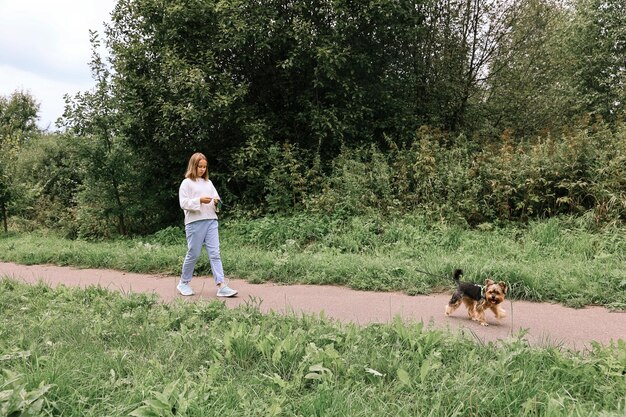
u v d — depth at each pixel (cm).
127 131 1330
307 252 942
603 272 671
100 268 990
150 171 1398
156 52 1286
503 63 1565
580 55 1617
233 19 1218
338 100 1350
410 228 995
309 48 1245
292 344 420
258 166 1284
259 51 1318
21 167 1933
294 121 1388
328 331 475
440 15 1522
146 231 1422
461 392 341
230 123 1291
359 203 1112
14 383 341
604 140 1073
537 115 1584
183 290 734
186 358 421
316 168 1241
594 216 934
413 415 322
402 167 1150
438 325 540
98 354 428
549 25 1569
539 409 323
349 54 1267
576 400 329
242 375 388
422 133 1259
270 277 805
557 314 577
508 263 732
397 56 1480
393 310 609
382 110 1416
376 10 1263
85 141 1320
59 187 1877
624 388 342
